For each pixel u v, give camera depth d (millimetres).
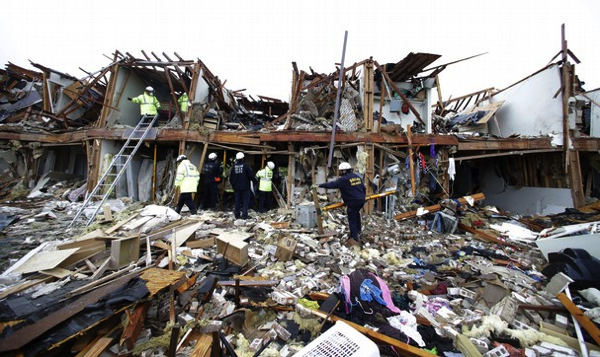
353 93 9500
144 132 7848
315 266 3986
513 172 10586
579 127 9633
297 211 5992
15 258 3746
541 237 5371
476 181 12328
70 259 3148
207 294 2762
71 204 7160
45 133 8711
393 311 2711
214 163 7543
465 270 4051
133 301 2260
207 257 3816
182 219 5297
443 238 5809
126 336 2070
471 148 8562
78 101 10117
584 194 9039
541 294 3197
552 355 2227
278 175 9031
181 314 2533
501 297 3098
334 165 8508
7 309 2158
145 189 8453
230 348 1954
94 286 2617
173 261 3510
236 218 6465
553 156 9102
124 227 4625
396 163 8422
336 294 2900
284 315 2711
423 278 3742
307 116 8820
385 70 9297
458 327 2611
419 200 8297
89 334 2125
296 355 1787
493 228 6250
